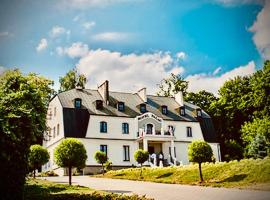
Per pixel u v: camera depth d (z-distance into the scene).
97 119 46.41
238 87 58.47
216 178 23.11
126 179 28.45
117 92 52.56
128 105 50.38
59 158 21.19
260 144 40.97
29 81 15.53
